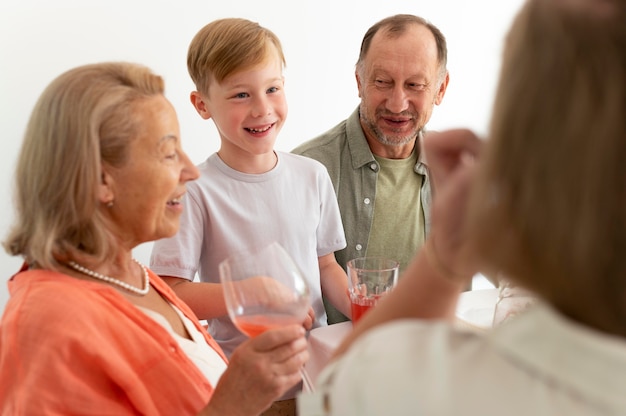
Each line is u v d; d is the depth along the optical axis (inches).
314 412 22.1
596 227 16.6
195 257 67.2
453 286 24.2
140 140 39.4
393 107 75.4
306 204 71.8
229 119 65.9
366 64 77.0
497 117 18.5
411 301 24.8
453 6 144.7
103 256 39.6
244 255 38.8
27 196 38.8
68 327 35.4
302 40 134.2
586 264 16.8
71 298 36.6
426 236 82.2
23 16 112.3
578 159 16.8
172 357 39.7
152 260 67.0
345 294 71.7
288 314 38.5
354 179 79.6
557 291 17.7
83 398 35.3
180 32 123.9
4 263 112.0
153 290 47.1
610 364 17.0
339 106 140.9
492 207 18.6
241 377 36.4
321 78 137.6
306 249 71.7
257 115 65.4
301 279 39.3
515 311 51.5
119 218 41.0
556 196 17.0
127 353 38.0
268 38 65.7
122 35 120.0
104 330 37.2
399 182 80.5
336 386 21.0
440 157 24.9
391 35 75.2
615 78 16.7
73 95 37.9
